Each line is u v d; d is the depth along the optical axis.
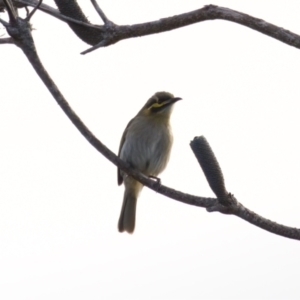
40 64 9.06
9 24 8.75
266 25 9.34
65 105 9.65
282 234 9.34
